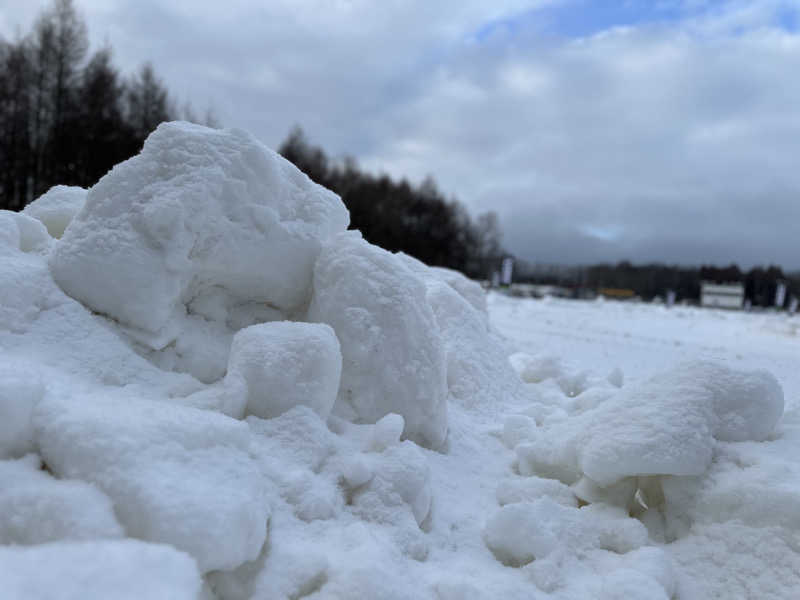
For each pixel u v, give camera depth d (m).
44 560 1.19
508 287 43.66
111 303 2.58
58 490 1.56
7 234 2.78
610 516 2.47
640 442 2.44
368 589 1.67
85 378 2.32
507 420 3.49
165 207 2.56
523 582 2.08
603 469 2.50
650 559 2.14
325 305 2.95
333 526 2.05
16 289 2.43
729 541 2.23
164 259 2.58
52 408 1.81
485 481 2.93
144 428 1.76
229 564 1.61
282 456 2.22
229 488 1.73
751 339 14.78
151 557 1.29
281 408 2.40
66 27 25.53
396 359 2.88
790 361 11.09
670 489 2.51
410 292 3.03
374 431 2.52
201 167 2.74
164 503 1.54
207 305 2.95
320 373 2.46
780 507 2.16
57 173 25.83
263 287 3.06
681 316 22.64
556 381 5.27
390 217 45.47
